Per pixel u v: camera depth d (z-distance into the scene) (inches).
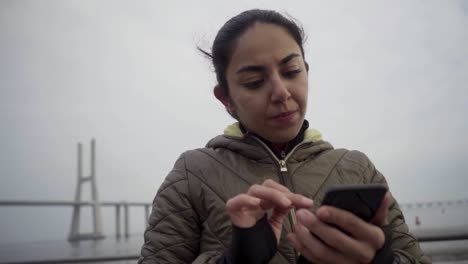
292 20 39.3
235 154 40.1
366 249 21.3
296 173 38.0
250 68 35.4
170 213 36.6
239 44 36.3
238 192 35.7
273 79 34.8
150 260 34.4
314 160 40.4
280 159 39.4
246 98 36.0
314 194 36.1
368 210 21.6
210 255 31.5
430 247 121.2
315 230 22.0
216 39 40.7
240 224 23.8
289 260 32.1
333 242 21.5
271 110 35.2
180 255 34.9
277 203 23.9
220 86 42.0
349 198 21.1
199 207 36.6
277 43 35.5
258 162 38.6
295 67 36.1
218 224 34.4
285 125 36.0
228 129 44.7
